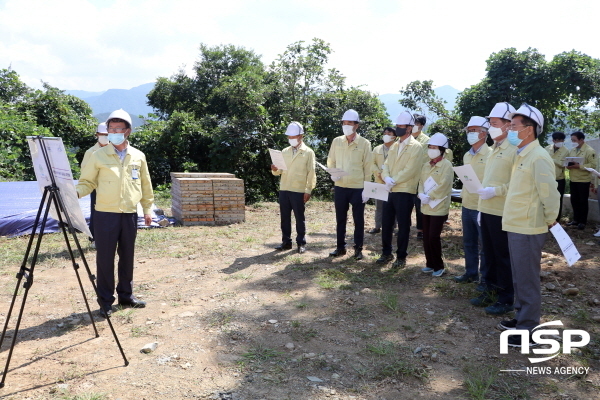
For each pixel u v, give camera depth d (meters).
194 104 27.23
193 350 4.01
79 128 21.17
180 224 9.80
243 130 18.78
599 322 4.60
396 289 5.63
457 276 6.03
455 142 18.52
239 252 7.54
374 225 9.91
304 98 20.20
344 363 3.79
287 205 7.43
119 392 3.32
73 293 5.49
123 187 4.74
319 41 20.34
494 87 17.00
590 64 16.47
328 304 5.11
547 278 5.92
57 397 3.25
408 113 6.16
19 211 8.69
